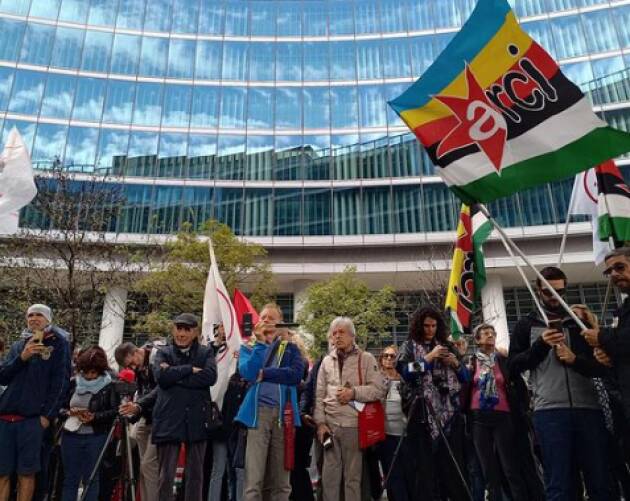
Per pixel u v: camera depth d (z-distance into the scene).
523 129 4.82
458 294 7.48
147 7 30.53
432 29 31.05
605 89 26.98
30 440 5.57
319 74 30.58
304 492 6.41
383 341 25.83
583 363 4.44
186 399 5.53
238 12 31.70
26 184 6.65
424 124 5.05
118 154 27.44
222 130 29.02
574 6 28.75
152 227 26.39
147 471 6.33
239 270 18.50
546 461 4.59
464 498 5.40
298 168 28.44
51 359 5.83
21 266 14.61
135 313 19.12
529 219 24.95
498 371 6.54
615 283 4.33
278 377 5.59
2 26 27.69
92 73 28.45
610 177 6.40
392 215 26.94
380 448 6.38
